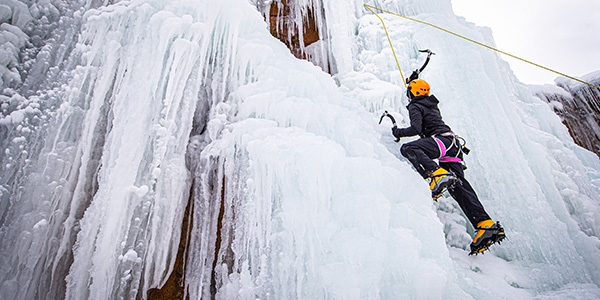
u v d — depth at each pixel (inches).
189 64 93.7
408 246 73.1
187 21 94.6
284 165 83.7
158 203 79.2
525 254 99.5
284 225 77.2
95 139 83.7
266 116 99.0
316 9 180.5
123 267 70.8
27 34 91.6
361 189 84.7
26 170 73.5
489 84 131.1
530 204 105.9
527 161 117.2
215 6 101.0
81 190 77.8
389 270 73.2
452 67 141.3
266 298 70.6
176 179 83.7
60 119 80.3
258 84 103.2
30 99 80.7
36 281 67.2
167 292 73.4
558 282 87.7
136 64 88.7
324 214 80.1
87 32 91.0
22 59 86.9
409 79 131.3
